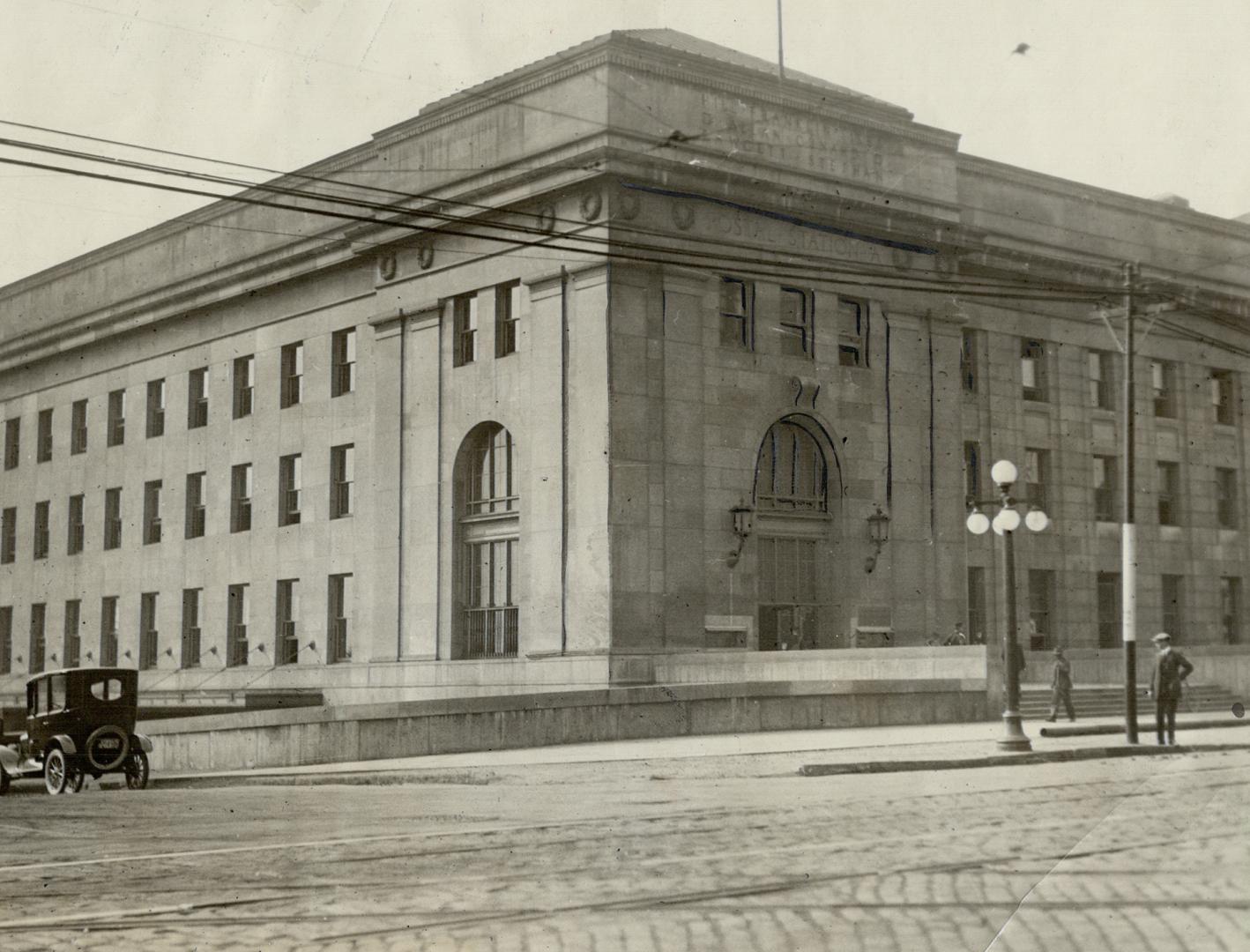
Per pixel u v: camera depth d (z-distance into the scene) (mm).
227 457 48594
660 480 35969
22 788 27031
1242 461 49312
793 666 33656
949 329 42188
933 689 31484
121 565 52750
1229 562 48812
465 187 39219
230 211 48562
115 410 54406
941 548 41250
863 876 9938
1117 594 46844
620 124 35625
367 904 9172
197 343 50438
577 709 27938
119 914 8906
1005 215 44000
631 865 10977
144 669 51031
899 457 40750
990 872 9773
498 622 38406
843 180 39531
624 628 34906
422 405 40688
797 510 39094
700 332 37094
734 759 22688
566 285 36688
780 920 8258
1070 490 46031
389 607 41031
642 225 36000
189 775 27109
